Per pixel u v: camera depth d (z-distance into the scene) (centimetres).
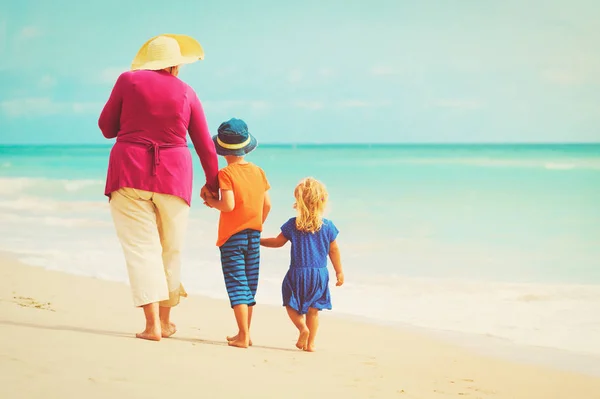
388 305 754
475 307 742
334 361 479
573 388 451
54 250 1099
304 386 383
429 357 529
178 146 458
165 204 455
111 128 462
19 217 1545
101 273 911
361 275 931
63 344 412
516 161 4588
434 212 1666
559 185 2495
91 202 1864
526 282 880
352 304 759
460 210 1709
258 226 506
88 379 338
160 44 465
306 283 511
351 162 4778
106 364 371
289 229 517
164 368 379
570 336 617
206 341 507
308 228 513
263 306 730
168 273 476
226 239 499
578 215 1608
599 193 2150
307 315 519
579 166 3750
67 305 642
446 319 686
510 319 686
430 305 752
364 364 478
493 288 845
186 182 462
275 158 5709
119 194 449
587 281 886
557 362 527
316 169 3822
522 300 776
